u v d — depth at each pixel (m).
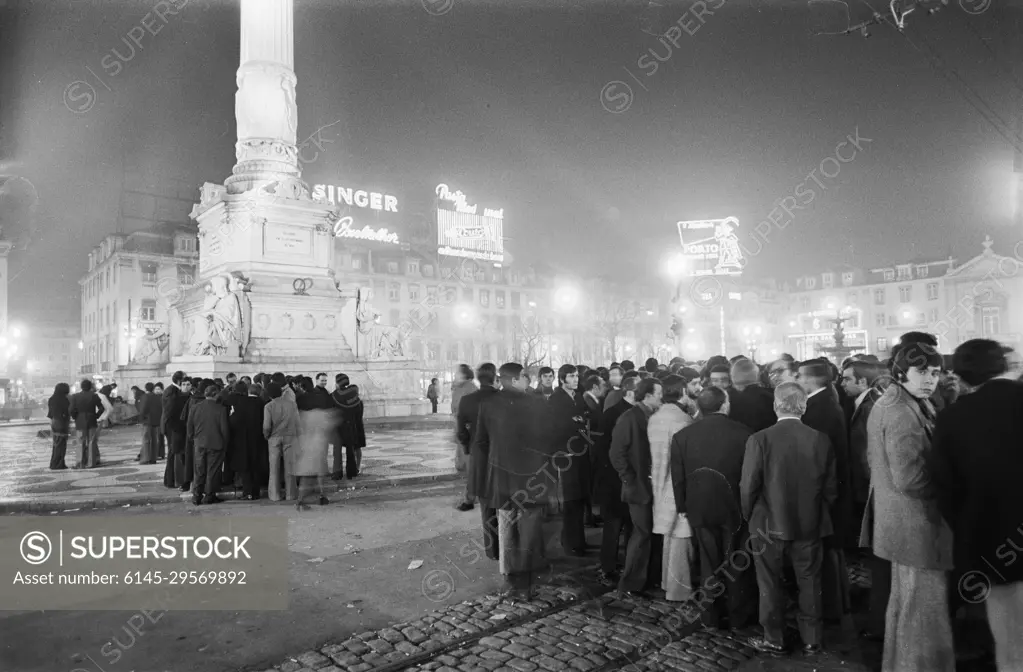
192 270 56.66
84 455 12.64
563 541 6.94
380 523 7.97
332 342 20.78
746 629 4.91
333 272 21.80
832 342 48.09
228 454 9.73
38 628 4.87
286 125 21.19
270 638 4.68
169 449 10.24
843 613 4.98
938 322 68.50
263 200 19.98
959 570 3.64
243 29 21.05
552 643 4.62
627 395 6.54
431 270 71.62
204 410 9.18
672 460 5.07
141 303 54.31
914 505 3.88
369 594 5.56
